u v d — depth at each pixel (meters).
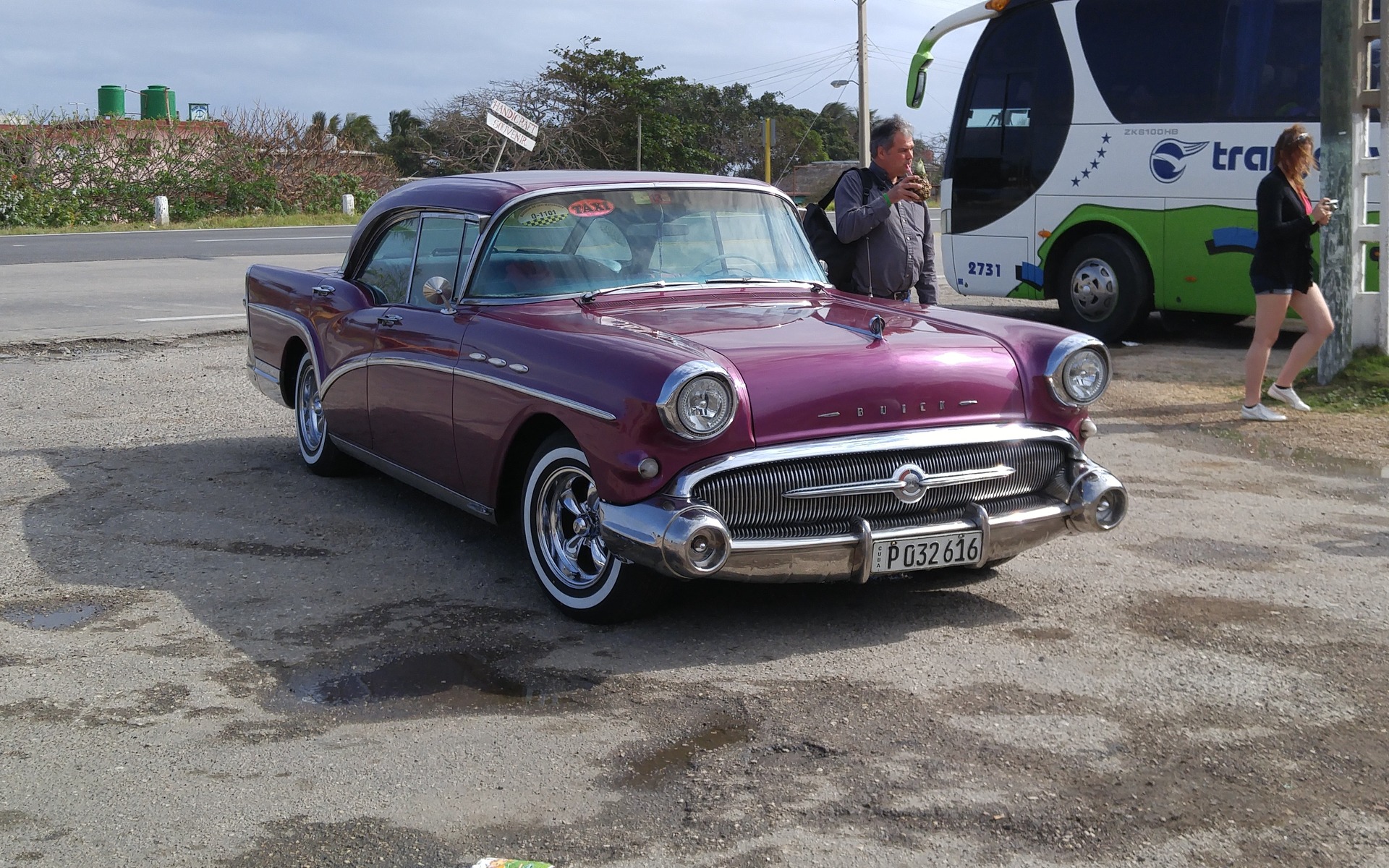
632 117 51.75
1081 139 11.73
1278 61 10.58
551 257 5.14
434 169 49.72
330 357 6.18
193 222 32.69
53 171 32.16
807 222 6.28
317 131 37.81
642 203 5.43
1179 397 9.05
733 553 4.05
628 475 4.11
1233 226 10.91
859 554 4.21
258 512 5.99
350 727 3.70
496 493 4.87
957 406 4.39
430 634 4.45
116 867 2.95
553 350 4.46
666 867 2.92
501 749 3.55
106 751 3.54
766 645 4.34
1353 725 3.66
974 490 4.45
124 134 34.16
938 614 4.65
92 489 6.37
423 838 3.08
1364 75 9.00
